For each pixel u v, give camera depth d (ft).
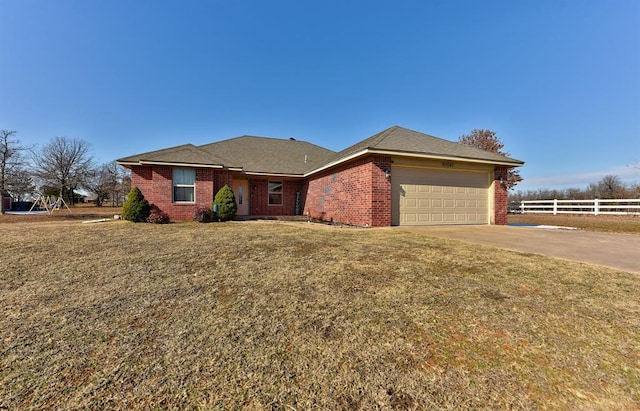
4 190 62.95
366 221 32.68
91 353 6.53
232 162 52.08
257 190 54.29
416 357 6.38
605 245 20.52
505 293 10.30
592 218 54.13
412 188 34.32
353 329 7.68
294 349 6.70
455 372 5.83
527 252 17.60
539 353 6.54
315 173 47.39
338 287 10.98
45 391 5.26
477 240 22.35
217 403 4.97
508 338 7.22
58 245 19.67
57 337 7.26
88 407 4.86
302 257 15.96
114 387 5.37
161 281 11.82
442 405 4.91
